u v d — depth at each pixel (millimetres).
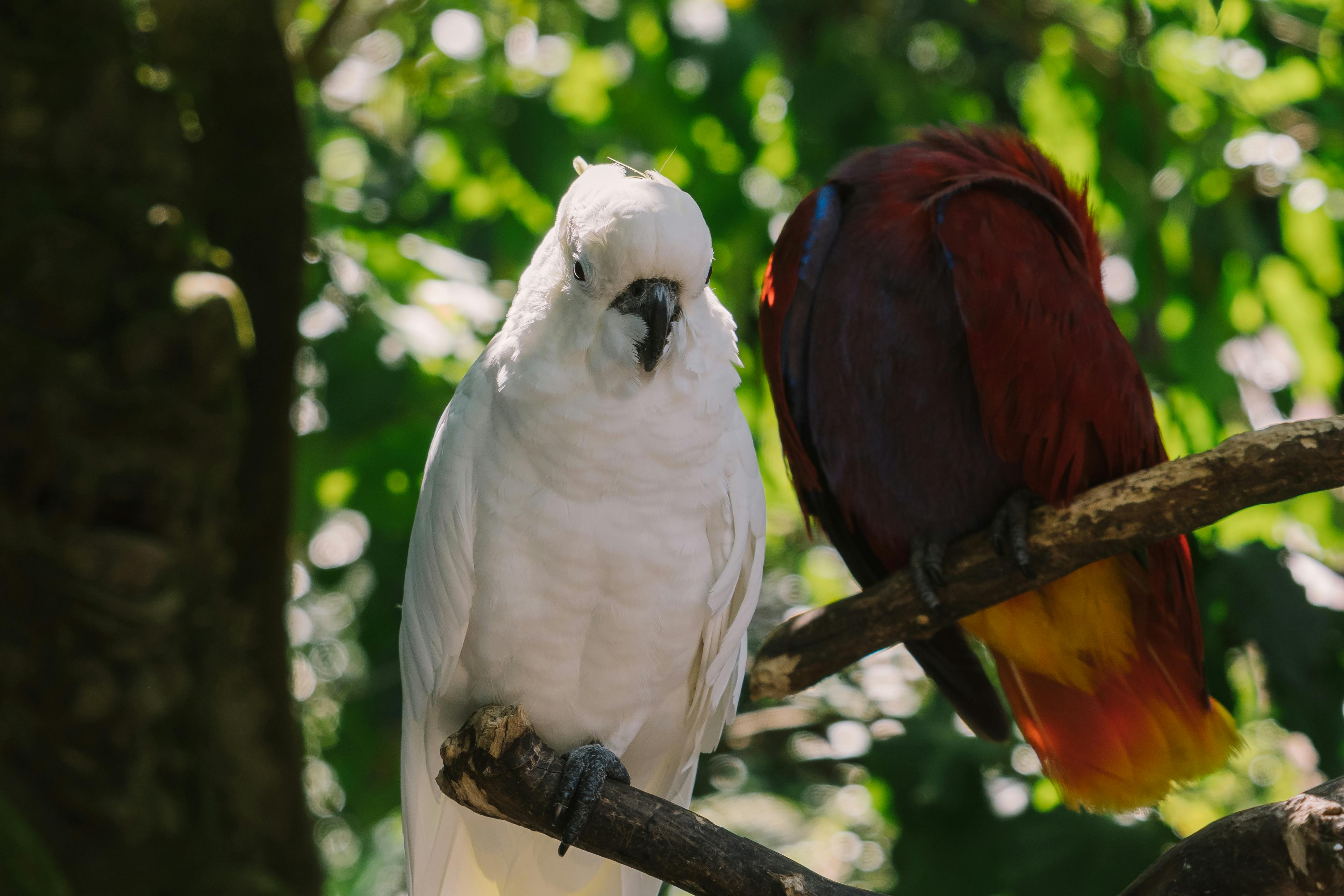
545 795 2037
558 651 2213
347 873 5961
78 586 2967
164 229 3162
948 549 2736
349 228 4641
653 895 2508
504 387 2184
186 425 3066
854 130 5223
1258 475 2164
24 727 2988
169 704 3127
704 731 2539
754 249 5070
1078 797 2982
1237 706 4023
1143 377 2656
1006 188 2691
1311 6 5102
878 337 2764
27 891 2514
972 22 5773
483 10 5254
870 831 5555
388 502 4426
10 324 2980
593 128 5098
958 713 3246
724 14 4867
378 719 4672
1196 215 5008
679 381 2154
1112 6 5258
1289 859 1668
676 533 2189
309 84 5078
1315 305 5016
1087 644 2816
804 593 6516
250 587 3531
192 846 3160
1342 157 5004
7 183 3070
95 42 3180
